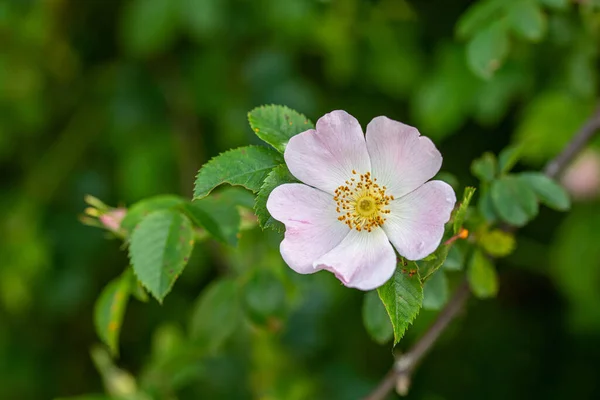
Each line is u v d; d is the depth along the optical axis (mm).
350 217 481
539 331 776
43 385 755
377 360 714
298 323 648
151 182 695
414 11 697
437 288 510
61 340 762
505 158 530
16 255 714
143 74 709
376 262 475
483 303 771
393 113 725
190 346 591
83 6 696
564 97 662
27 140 736
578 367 761
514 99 717
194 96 700
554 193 523
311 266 477
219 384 640
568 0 588
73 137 735
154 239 505
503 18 577
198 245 664
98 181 735
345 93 727
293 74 697
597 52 638
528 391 766
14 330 748
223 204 517
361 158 483
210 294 566
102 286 761
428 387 757
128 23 657
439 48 685
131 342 765
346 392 652
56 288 728
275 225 478
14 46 699
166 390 609
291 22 668
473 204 549
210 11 643
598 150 679
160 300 499
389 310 468
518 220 517
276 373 645
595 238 696
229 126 688
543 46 642
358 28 690
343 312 700
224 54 691
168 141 702
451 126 667
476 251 518
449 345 760
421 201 479
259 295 558
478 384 761
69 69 725
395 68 697
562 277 708
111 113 714
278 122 488
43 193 729
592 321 694
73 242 728
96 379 768
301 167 480
